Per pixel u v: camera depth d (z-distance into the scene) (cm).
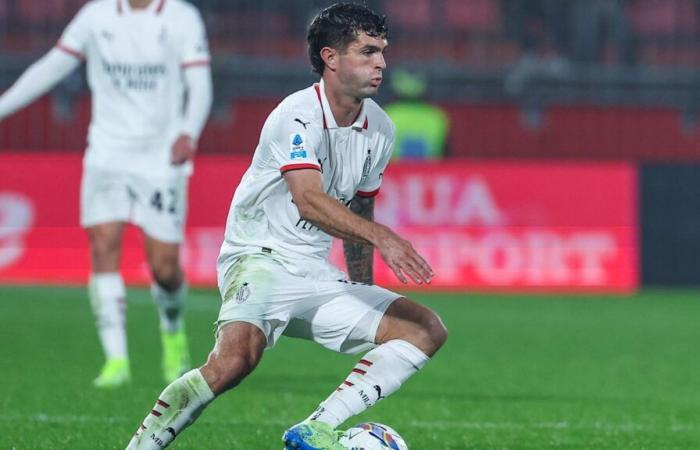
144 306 5425
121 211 3033
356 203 1873
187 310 5269
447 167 6319
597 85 7156
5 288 5853
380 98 6881
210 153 6738
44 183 6025
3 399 2764
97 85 3038
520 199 6384
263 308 1722
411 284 6316
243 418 2516
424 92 7000
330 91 1728
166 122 3045
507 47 7744
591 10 7781
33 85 3028
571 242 6431
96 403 2705
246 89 6781
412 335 1736
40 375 3266
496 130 7056
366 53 1695
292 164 1683
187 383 1664
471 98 7038
